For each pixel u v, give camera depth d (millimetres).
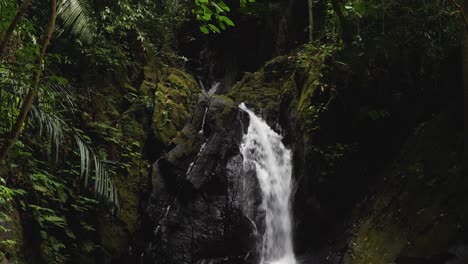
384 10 6680
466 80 5887
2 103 3756
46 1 7531
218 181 8117
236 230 7738
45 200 6488
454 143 6328
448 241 5371
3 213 5422
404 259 5676
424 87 7336
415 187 6453
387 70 7379
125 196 7785
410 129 7516
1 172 5750
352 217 7414
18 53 4125
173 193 8031
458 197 5668
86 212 7113
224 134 8516
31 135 6457
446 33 6855
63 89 3900
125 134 8305
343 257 6816
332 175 7656
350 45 7316
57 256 6363
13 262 5480
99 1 8375
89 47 8102
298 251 7879
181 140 8531
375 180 7516
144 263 7637
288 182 8328
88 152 3688
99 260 7141
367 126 7688
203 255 7625
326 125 7828
